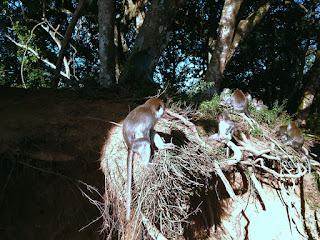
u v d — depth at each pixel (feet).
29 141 14.01
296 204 24.64
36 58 35.06
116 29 45.09
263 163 21.54
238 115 23.79
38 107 17.01
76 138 15.21
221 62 29.30
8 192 13.16
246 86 55.52
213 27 46.73
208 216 20.52
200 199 20.43
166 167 13.19
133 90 22.35
